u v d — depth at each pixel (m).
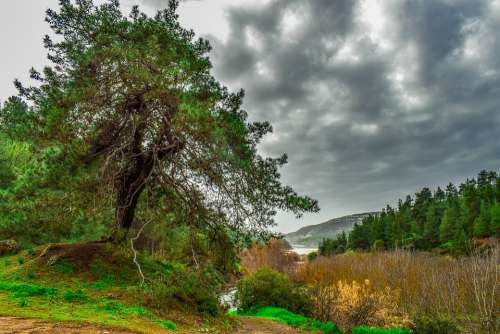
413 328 12.40
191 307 10.80
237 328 11.39
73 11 11.67
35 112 11.52
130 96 11.61
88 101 10.96
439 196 107.25
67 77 11.99
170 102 11.00
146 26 11.46
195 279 11.12
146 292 10.02
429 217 74.94
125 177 13.04
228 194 11.47
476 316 13.12
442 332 11.49
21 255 12.54
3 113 11.75
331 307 15.43
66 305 8.29
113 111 11.95
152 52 10.70
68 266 11.24
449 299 15.19
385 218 92.00
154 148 11.80
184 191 11.97
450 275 17.05
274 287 18.27
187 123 10.09
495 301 12.95
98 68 11.28
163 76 10.40
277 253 47.34
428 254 35.75
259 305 17.66
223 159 10.66
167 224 14.13
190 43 12.09
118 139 12.38
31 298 8.43
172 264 14.77
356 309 14.73
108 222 11.92
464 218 68.44
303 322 14.38
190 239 11.98
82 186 10.57
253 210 11.69
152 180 12.94
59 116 10.44
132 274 11.70
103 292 9.90
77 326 6.55
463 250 48.38
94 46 11.45
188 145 10.92
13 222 10.82
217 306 11.66
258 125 13.01
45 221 10.95
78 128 10.98
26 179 10.87
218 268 12.43
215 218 11.84
